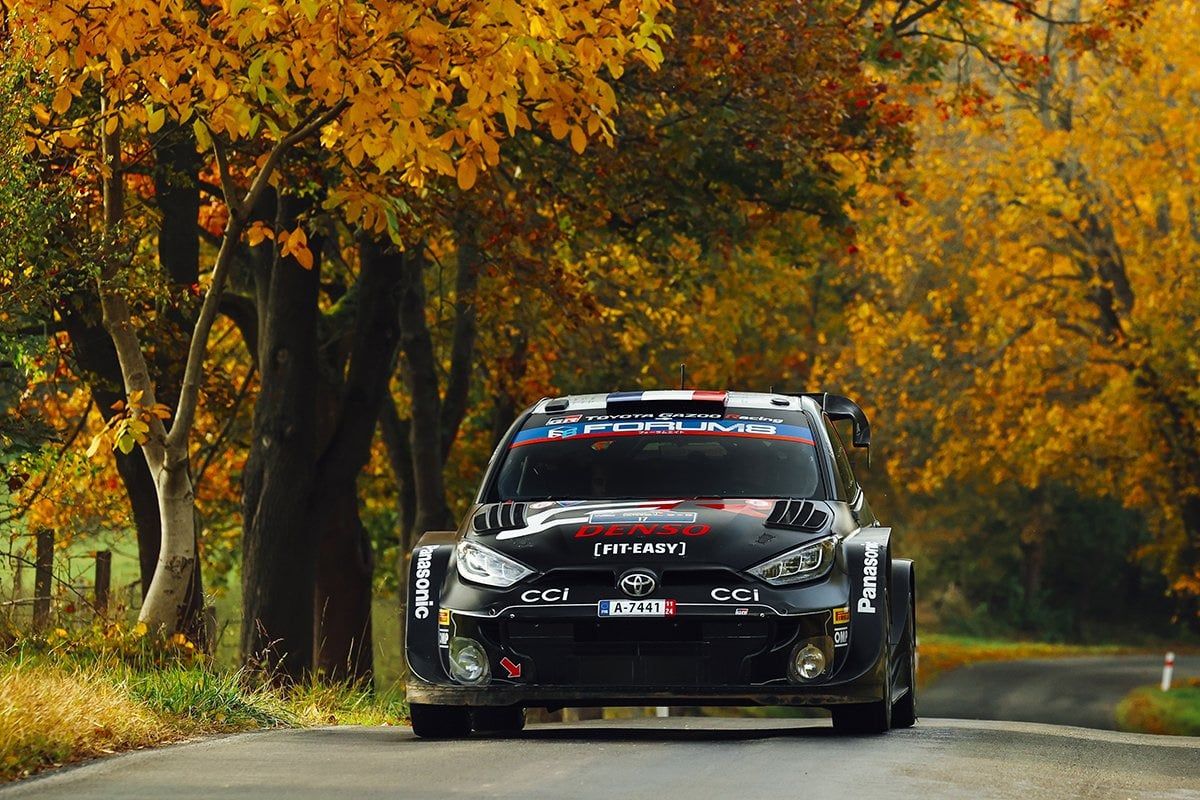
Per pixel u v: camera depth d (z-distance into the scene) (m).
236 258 65.75
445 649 27.25
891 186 66.88
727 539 27.08
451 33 33.84
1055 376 123.81
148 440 39.25
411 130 34.75
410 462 80.94
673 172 58.41
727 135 59.00
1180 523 130.25
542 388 85.88
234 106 35.53
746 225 62.56
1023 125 110.88
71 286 40.03
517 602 26.77
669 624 26.44
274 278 54.75
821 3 62.06
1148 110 109.31
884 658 27.08
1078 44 80.12
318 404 69.00
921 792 20.97
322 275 74.56
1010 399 122.75
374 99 34.41
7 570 42.75
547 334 80.44
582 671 26.64
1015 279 119.12
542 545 27.30
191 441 79.94
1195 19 108.62
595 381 92.38
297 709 34.25
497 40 33.62
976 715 112.00
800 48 57.53
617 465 30.16
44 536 43.72
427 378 73.56
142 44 36.12
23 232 34.41
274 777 21.88
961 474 126.75
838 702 26.64
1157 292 112.00
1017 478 135.00
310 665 55.34
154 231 55.88
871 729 28.25
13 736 22.75
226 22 34.69
